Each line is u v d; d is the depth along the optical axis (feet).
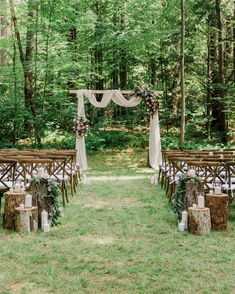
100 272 14.76
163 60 60.59
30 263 15.62
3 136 54.80
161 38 56.44
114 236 19.27
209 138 57.57
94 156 51.85
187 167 27.50
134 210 24.82
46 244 17.93
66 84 59.72
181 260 15.90
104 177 39.34
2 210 24.98
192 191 21.08
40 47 57.77
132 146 55.62
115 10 60.64
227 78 60.39
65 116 55.77
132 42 56.18
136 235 19.40
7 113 52.75
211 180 24.72
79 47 62.34
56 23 56.24
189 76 59.82
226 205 20.17
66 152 33.58
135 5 57.47
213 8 56.08
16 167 26.40
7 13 54.60
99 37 59.93
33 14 55.36
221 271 14.84
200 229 19.30
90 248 17.38
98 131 58.54
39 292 13.15
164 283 13.73
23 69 54.08
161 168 35.01
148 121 63.87
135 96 44.70
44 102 54.70
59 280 14.03
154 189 32.60
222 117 57.00
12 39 55.88
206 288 13.35
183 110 47.62
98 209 25.08
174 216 23.21
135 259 16.03
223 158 27.45
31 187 20.67
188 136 59.72
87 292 13.16
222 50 56.59
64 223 21.61
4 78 54.39
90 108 62.03
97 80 63.41
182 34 47.60
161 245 17.76
